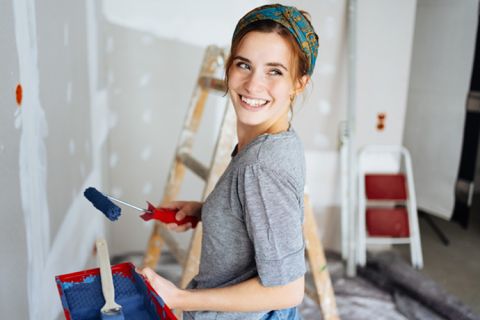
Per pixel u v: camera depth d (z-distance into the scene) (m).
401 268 2.80
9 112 0.96
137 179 2.79
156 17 2.55
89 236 2.12
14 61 1.00
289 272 0.84
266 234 0.83
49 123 1.34
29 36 1.12
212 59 1.96
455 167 3.26
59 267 1.51
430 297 2.51
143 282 0.80
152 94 2.66
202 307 0.90
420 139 3.52
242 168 0.85
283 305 0.88
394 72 2.81
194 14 2.57
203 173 1.69
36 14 1.19
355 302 2.48
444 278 2.73
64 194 1.57
